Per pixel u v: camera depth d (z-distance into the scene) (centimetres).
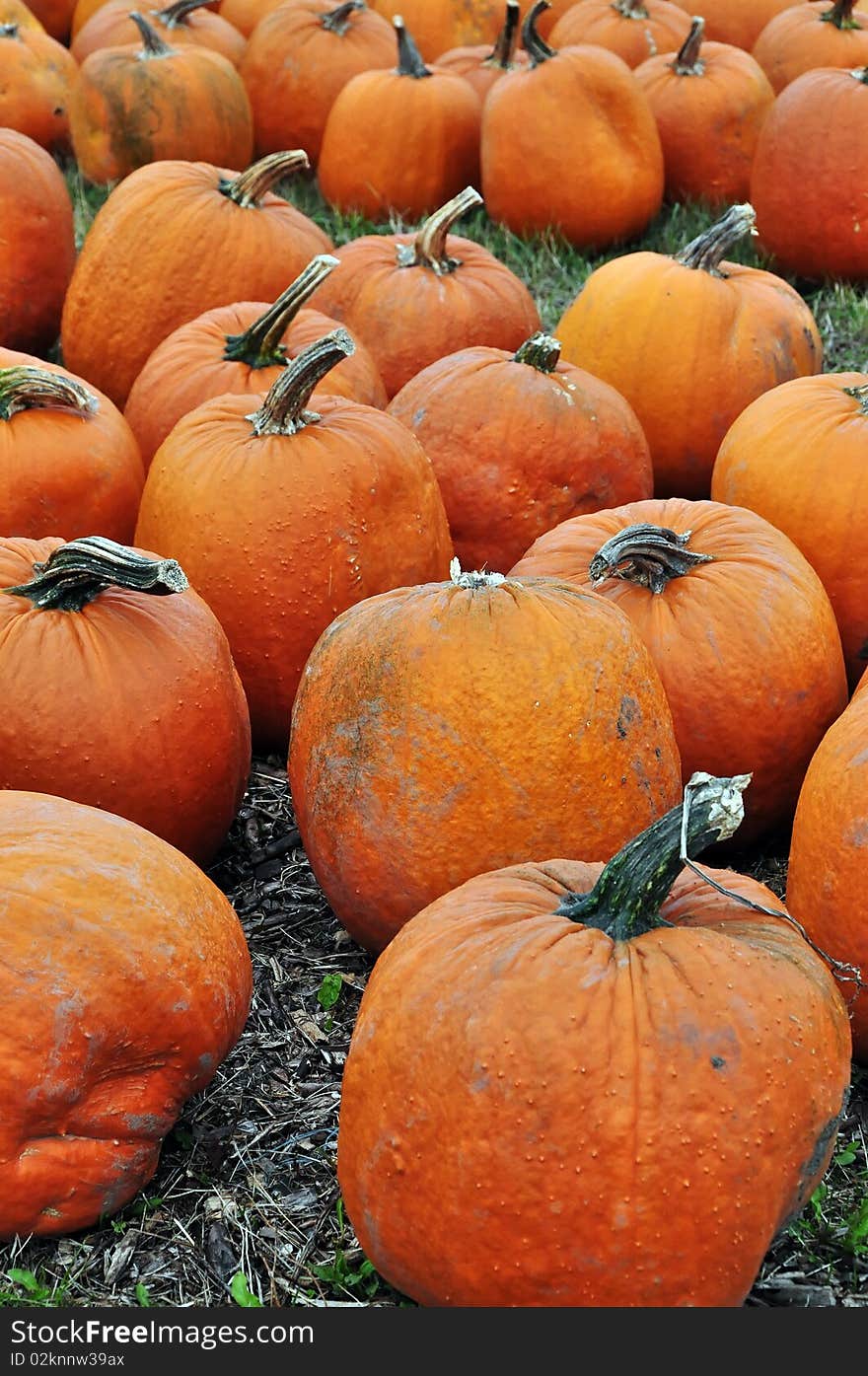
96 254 599
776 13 977
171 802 367
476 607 324
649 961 255
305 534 412
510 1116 244
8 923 274
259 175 595
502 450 471
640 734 331
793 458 435
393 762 323
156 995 286
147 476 499
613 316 552
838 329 700
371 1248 269
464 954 262
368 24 915
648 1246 244
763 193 740
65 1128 281
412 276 580
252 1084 333
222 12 1059
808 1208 299
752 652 375
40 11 1109
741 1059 246
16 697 349
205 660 372
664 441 552
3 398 452
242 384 495
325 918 386
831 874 317
